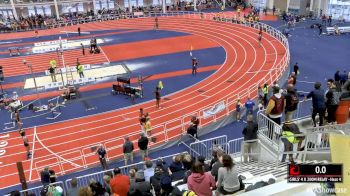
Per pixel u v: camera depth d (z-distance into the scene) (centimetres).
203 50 3769
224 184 730
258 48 3694
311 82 2644
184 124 2142
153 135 2030
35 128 2253
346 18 4647
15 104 2522
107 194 1002
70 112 2466
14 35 4966
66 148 1973
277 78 2666
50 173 1417
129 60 3559
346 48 3512
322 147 967
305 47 3606
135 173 988
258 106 2141
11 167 1812
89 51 3912
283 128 1039
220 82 2830
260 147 1173
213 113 2080
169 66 3322
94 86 2930
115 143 1994
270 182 701
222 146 1667
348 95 1123
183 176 1084
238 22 4884
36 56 3822
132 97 2600
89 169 1741
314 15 4947
